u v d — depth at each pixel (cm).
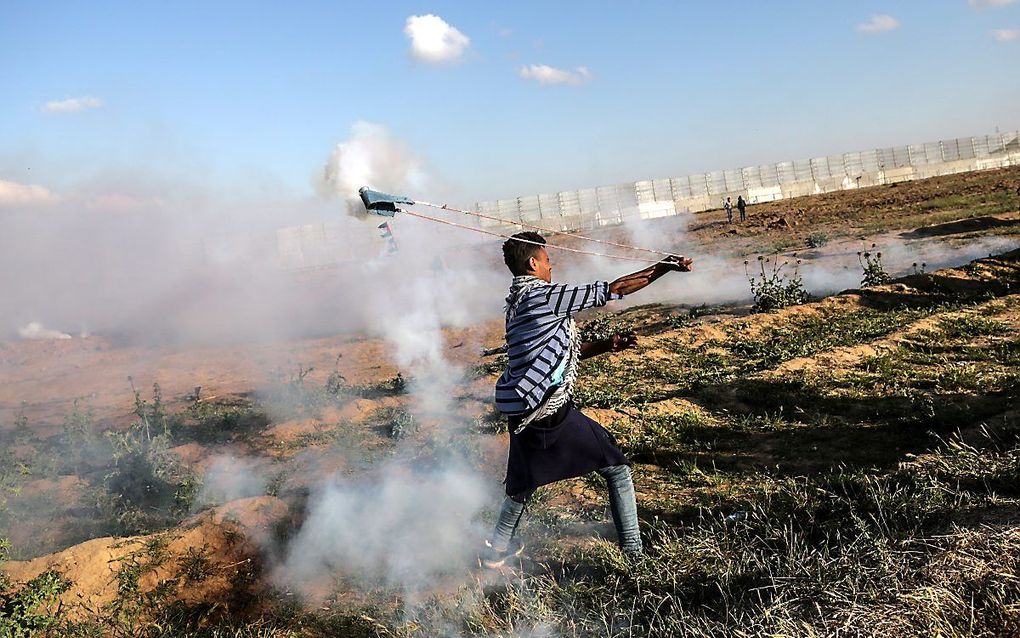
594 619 402
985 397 732
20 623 429
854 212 3675
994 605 331
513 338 430
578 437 441
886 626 330
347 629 432
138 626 449
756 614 364
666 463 640
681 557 447
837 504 490
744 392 823
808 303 1367
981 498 450
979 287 1362
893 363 889
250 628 438
